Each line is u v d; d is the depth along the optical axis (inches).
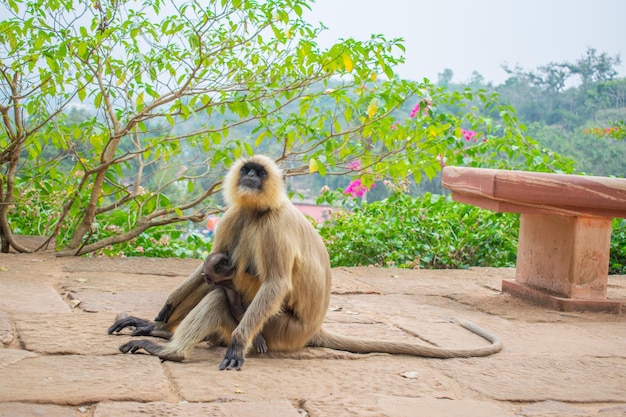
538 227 271.7
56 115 297.4
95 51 294.0
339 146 318.0
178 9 279.9
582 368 179.8
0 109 291.9
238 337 158.4
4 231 308.2
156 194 317.7
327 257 177.9
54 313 200.2
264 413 130.9
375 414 134.8
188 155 403.5
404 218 376.2
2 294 220.1
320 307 174.4
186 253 344.2
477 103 534.6
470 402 147.3
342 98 309.3
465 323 222.2
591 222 254.2
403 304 254.7
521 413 143.6
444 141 331.3
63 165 405.7
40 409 125.6
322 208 472.1
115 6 289.7
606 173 446.3
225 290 167.6
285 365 165.5
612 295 285.6
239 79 305.9
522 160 493.7
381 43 293.1
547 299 259.8
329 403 139.6
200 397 138.2
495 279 315.6
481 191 247.8
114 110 314.5
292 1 285.3
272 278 161.8
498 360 183.9
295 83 303.0
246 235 168.2
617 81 560.4
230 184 173.0
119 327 179.5
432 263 370.9
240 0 280.8
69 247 314.5
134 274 275.3
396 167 323.9
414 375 164.1
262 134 307.7
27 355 157.5
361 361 175.0
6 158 302.2
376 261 368.2
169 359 161.2
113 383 140.9
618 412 143.3
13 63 283.9
